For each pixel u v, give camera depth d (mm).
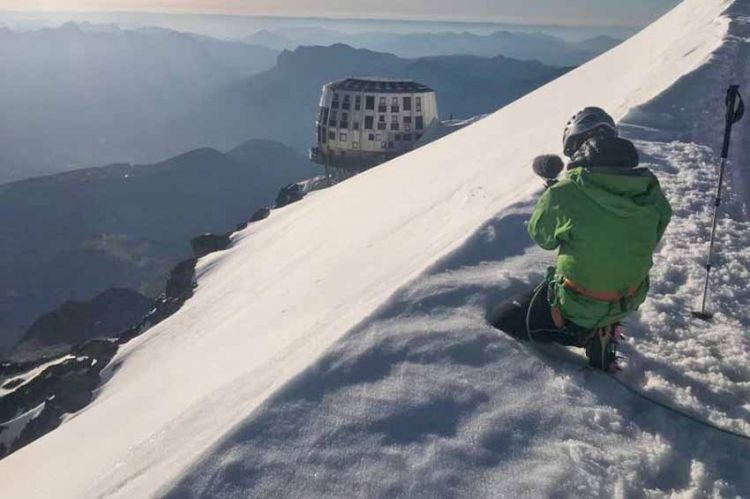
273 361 6844
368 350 5641
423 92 96812
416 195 19734
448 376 5297
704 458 4590
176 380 12984
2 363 48812
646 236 5098
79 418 18922
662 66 20266
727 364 5711
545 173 5797
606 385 5312
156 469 5355
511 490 4188
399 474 4305
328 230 25594
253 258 36281
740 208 9109
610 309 5168
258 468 4379
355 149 96375
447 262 7258
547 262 7129
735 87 6594
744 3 26500
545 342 5746
